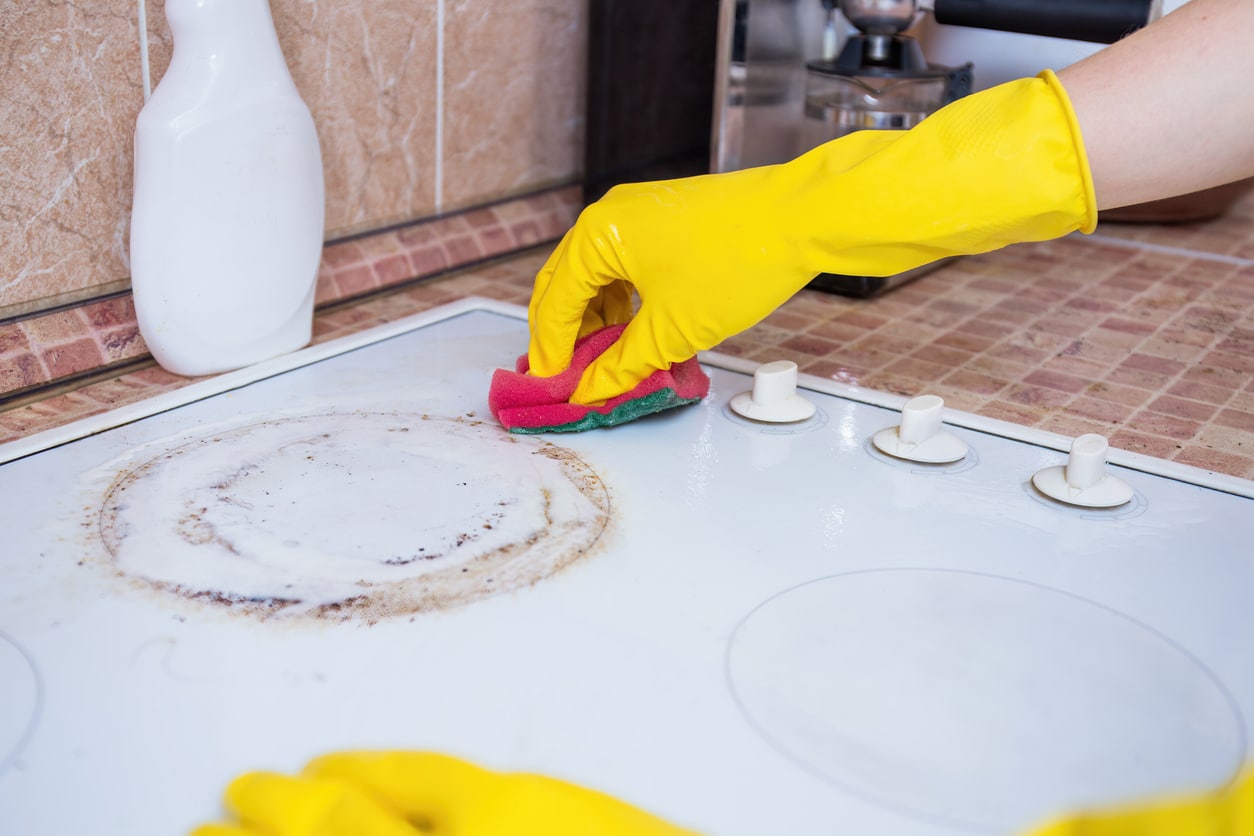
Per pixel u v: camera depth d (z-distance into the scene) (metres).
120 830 0.37
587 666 0.45
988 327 0.88
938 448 0.64
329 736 0.41
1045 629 0.48
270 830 0.36
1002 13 0.86
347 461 0.62
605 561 0.53
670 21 1.01
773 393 0.69
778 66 0.97
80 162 0.70
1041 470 0.62
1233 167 0.52
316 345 0.78
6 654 0.45
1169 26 0.51
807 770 0.40
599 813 0.37
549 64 1.04
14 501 0.56
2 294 0.68
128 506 0.56
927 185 0.53
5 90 0.65
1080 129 0.50
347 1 0.83
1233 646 0.48
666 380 0.65
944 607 0.50
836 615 0.49
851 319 0.89
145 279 0.69
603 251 0.63
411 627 0.47
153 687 0.43
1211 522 0.58
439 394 0.71
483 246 1.00
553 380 0.67
